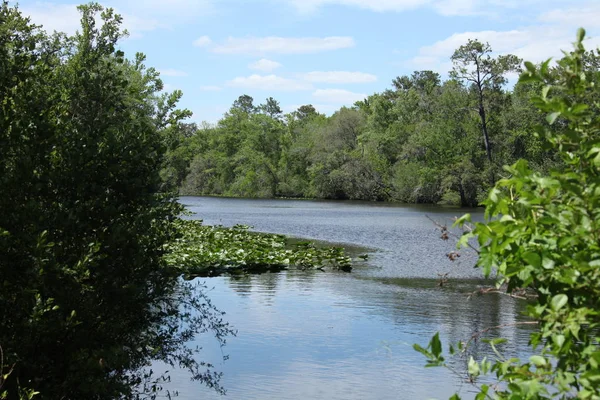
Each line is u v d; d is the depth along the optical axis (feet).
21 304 15.97
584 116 8.17
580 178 7.68
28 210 16.35
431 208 158.51
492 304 36.19
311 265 52.08
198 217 118.93
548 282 7.89
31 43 19.65
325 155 227.81
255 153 252.62
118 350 17.11
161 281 19.99
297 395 21.18
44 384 17.06
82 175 18.61
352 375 23.09
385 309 34.68
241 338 28.12
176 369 24.12
